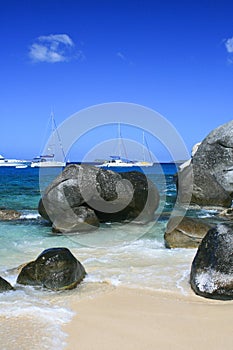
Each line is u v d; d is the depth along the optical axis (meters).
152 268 6.12
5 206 13.73
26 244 8.12
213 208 13.02
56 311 4.34
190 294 4.93
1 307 4.42
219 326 3.92
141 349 3.48
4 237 8.79
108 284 5.33
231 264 4.84
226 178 15.10
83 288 5.16
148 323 4.02
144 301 4.68
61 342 3.61
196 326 3.93
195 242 7.49
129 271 5.96
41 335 3.74
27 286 5.19
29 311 4.32
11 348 3.48
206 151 15.69
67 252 5.42
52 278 5.11
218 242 5.14
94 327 3.94
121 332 3.82
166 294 4.93
